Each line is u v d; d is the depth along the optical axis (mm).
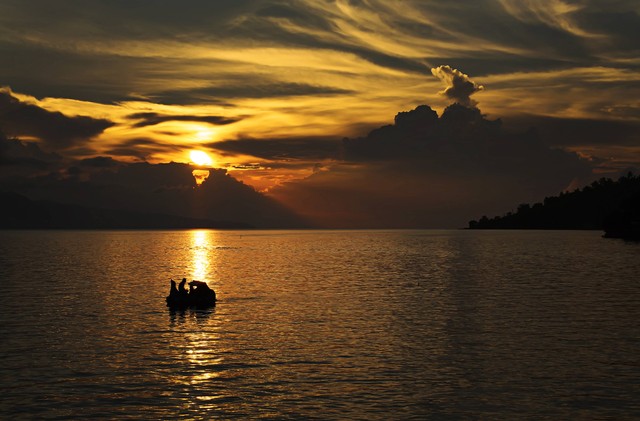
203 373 25641
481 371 25750
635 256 112875
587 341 31625
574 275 72875
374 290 57031
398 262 102375
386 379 24656
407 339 32406
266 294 53719
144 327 36344
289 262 104438
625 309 43219
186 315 41031
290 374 25469
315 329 35531
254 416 20453
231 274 77438
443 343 31359
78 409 21141
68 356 28609
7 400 22047
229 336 33438
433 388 23438
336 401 21953
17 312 42469
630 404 21422
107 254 136125
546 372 25516
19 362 27438
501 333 34000
